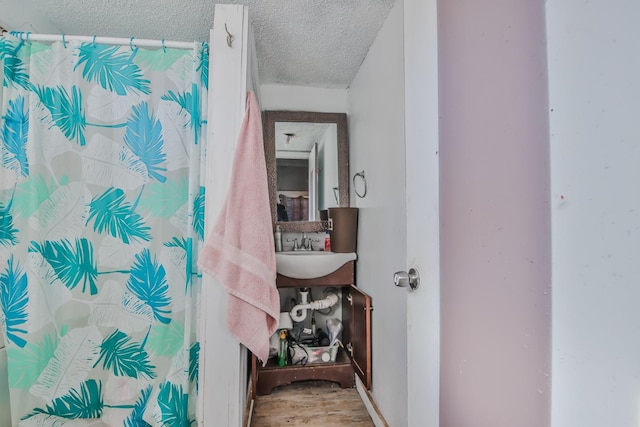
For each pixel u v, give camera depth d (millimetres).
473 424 589
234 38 1254
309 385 1952
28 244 1205
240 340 1137
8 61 1211
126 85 1294
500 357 525
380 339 1537
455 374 643
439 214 703
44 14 1411
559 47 428
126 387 1257
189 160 1319
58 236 1243
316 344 2100
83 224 1270
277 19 1458
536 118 459
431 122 732
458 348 636
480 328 574
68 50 1266
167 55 1316
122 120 1297
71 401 1227
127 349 1270
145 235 1289
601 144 375
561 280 425
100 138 1281
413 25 814
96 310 1267
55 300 1235
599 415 375
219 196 1222
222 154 1229
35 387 1200
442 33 697
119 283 1282
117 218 1287
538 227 456
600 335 375
